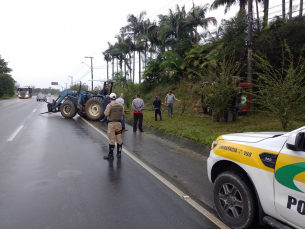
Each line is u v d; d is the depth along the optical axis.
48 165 5.87
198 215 3.68
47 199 4.09
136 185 4.79
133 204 3.99
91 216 3.58
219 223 3.45
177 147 8.25
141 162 6.32
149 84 28.02
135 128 11.19
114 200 4.11
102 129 11.60
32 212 3.65
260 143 3.06
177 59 23.42
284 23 14.00
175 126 10.43
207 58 18.62
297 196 2.50
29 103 34.31
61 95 16.98
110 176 5.24
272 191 2.76
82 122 13.93
